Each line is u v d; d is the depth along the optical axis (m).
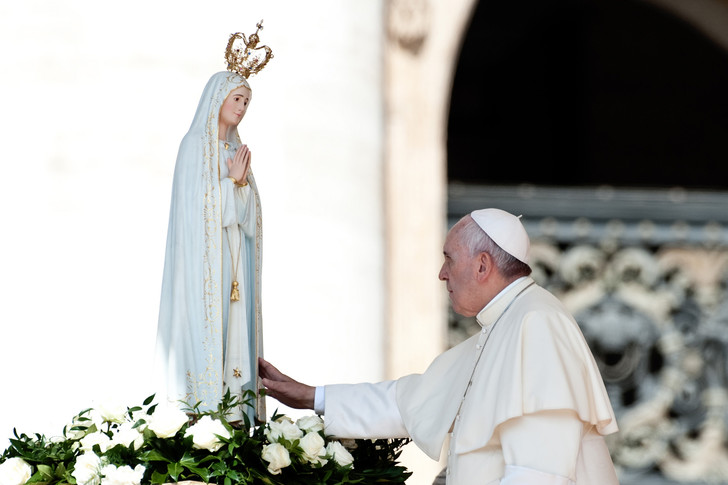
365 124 25.03
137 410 14.79
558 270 32.47
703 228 32.56
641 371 32.06
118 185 22.95
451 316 30.52
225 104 15.55
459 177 47.41
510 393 14.69
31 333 22.39
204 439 14.07
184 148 15.30
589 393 15.02
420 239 27.05
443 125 27.53
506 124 47.53
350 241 24.27
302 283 23.61
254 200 15.76
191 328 14.89
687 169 46.12
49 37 23.16
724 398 32.00
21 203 22.73
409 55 27.42
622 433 31.89
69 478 14.20
